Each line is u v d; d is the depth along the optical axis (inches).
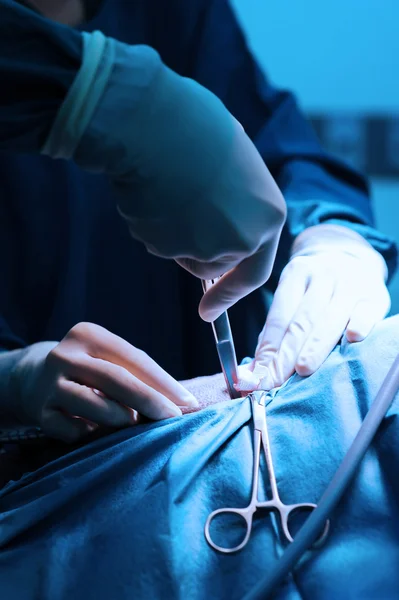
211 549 22.8
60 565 23.5
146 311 51.1
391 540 22.1
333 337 30.7
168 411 29.7
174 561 22.4
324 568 21.5
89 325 33.8
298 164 50.7
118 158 23.7
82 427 31.6
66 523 25.0
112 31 49.7
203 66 51.9
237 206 24.3
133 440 26.9
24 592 23.1
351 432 24.9
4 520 25.4
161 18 52.6
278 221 25.6
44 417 31.4
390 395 24.6
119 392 29.9
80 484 25.4
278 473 24.4
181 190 23.9
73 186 48.6
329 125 91.6
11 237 48.9
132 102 23.4
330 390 26.5
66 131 23.1
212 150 23.9
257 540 22.7
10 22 22.5
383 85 90.7
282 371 31.3
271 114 53.2
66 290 47.4
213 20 52.6
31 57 22.7
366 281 36.0
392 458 23.7
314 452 24.6
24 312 49.6
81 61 22.7
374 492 23.2
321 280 35.6
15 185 48.4
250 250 25.2
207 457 25.2
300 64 91.0
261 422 25.9
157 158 23.6
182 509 23.9
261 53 91.6
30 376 34.0
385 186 92.7
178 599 21.7
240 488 24.2
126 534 23.4
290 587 21.3
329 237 42.2
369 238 45.3
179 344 51.7
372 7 88.7
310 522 21.4
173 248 25.1
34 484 27.0
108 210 50.1
